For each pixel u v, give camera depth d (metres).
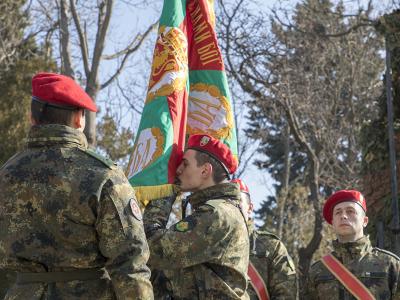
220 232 4.99
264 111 24.89
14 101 20.72
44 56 22.52
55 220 4.11
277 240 7.33
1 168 4.36
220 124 6.60
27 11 25.23
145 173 5.81
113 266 4.07
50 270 4.13
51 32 24.16
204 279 5.03
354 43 25.78
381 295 7.19
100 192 4.10
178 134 6.15
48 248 4.12
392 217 11.23
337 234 7.40
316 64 24.88
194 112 6.66
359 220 7.37
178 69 6.35
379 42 26.02
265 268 7.13
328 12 23.03
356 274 7.25
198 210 5.08
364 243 7.37
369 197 12.21
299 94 24.69
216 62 6.74
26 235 4.14
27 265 4.14
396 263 7.31
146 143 6.02
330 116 26.11
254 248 7.18
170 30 6.48
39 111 4.29
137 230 4.13
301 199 28.17
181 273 5.10
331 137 26.02
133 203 4.18
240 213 5.21
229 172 5.39
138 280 4.05
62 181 4.12
